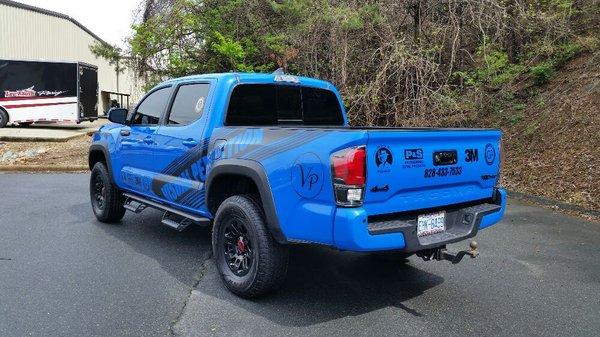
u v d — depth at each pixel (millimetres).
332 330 3740
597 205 7820
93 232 6387
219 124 4855
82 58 34562
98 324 3744
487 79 10633
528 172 9500
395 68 9727
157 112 5801
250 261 4238
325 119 5855
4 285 4480
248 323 3824
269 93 5289
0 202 8195
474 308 4223
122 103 39875
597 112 10047
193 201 5035
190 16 12352
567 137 9930
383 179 3664
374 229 3619
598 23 12070
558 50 11836
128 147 6141
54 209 7711
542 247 6066
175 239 6137
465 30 10453
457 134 4188
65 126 23000
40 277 4703
